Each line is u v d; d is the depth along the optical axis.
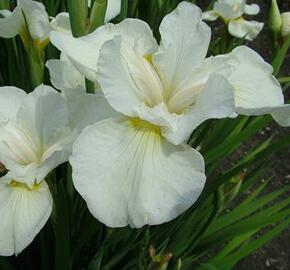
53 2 0.38
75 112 0.21
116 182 0.19
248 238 0.39
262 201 0.37
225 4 0.43
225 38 0.45
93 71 0.21
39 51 0.31
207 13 0.46
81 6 0.23
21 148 0.22
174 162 0.20
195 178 0.20
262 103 0.24
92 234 0.28
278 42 0.37
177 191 0.19
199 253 0.36
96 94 0.21
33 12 0.30
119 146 0.20
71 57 0.21
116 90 0.20
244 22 0.45
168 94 0.23
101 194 0.19
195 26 0.23
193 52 0.23
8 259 0.31
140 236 0.30
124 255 0.30
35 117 0.22
